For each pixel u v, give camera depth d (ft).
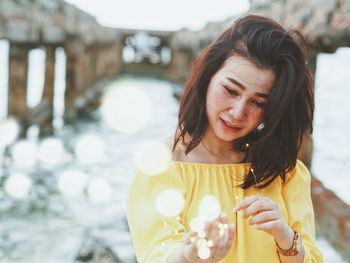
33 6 33.04
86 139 44.93
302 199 7.07
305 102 6.75
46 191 29.01
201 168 6.66
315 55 21.74
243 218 6.14
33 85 71.41
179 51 89.81
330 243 17.89
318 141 42.50
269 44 6.20
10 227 23.49
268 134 6.38
